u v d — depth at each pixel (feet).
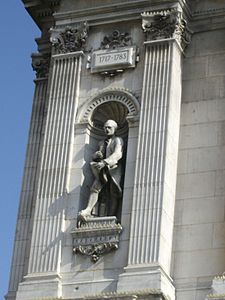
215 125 132.67
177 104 134.10
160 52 135.13
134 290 122.21
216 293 122.01
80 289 125.49
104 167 131.64
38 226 130.31
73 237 128.88
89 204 130.62
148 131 131.03
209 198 129.08
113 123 134.41
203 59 136.87
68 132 134.72
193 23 139.03
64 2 142.72
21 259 132.87
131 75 135.74
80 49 139.23
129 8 139.03
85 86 137.18
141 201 127.44
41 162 133.69
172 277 126.11
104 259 126.62
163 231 125.80
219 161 130.62
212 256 126.11
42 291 126.11
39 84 145.07
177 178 131.23
